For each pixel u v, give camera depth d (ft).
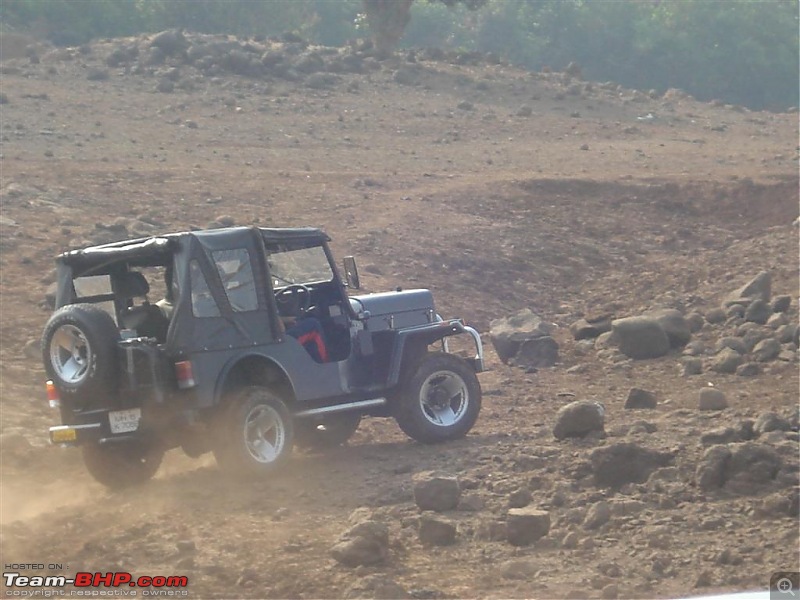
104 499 58.18
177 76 221.25
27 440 68.54
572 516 52.24
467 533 50.83
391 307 68.90
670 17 540.52
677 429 66.90
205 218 131.44
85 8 388.57
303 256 66.59
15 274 107.45
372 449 67.82
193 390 58.29
